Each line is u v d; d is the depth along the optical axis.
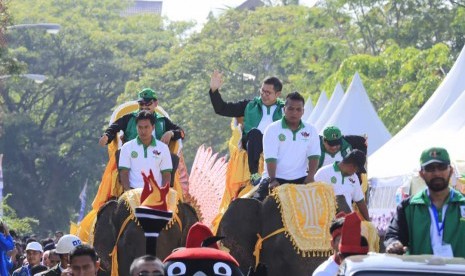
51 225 120.75
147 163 24.36
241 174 25.52
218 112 25.61
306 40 97.94
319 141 23.09
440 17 86.88
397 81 75.12
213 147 104.06
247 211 22.11
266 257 21.69
